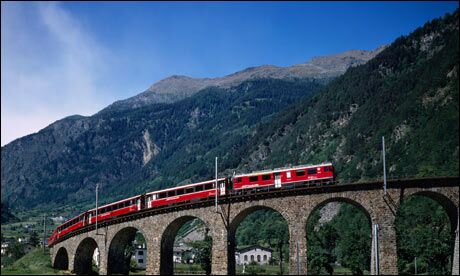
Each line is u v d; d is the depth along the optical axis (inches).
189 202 3804.1
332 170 3390.7
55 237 5374.0
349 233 5590.6
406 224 6323.8
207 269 5054.1
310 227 6948.8
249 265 6333.7
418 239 5339.6
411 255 5147.6
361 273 5098.4
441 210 6284.5
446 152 7534.5
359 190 3248.0
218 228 3602.4
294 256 3319.4
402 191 3184.1
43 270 4778.5
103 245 4389.8
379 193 3208.7
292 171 3476.9
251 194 3491.6
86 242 4813.0
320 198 3331.7
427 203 6648.6
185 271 5201.8
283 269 5600.4
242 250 7160.4
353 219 7263.8
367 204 3221.0
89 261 5007.4
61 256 5324.8
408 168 7780.5
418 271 5132.9
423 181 3169.3
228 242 3553.2
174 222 3873.0
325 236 5713.6
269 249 7135.8
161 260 3880.4
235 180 3627.0
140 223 4067.4
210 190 3698.3
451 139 7751.0
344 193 3282.5
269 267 6067.9
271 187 3511.3
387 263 3115.2
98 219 4507.9
